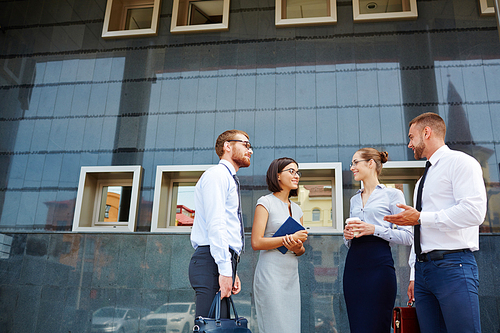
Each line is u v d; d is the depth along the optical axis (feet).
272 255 7.39
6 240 12.77
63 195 13.41
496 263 10.83
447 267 5.78
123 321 11.67
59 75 14.79
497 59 12.91
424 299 6.20
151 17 15.12
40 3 15.64
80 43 15.08
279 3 14.43
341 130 12.99
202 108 13.83
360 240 7.26
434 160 6.48
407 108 12.91
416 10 13.55
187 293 11.67
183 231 12.43
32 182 13.67
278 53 14.05
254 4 14.67
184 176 13.47
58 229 13.01
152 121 13.93
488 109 12.48
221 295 5.86
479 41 13.16
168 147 13.58
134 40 14.88
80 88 14.57
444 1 13.70
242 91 13.82
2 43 15.28
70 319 11.87
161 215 12.91
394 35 13.65
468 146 12.20
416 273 6.40
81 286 12.10
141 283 11.91
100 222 13.37
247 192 12.71
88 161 13.73
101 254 12.32
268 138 13.21
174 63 14.46
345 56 13.69
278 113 13.43
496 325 10.40
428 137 6.64
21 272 12.42
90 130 14.07
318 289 11.27
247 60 14.12
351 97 13.26
